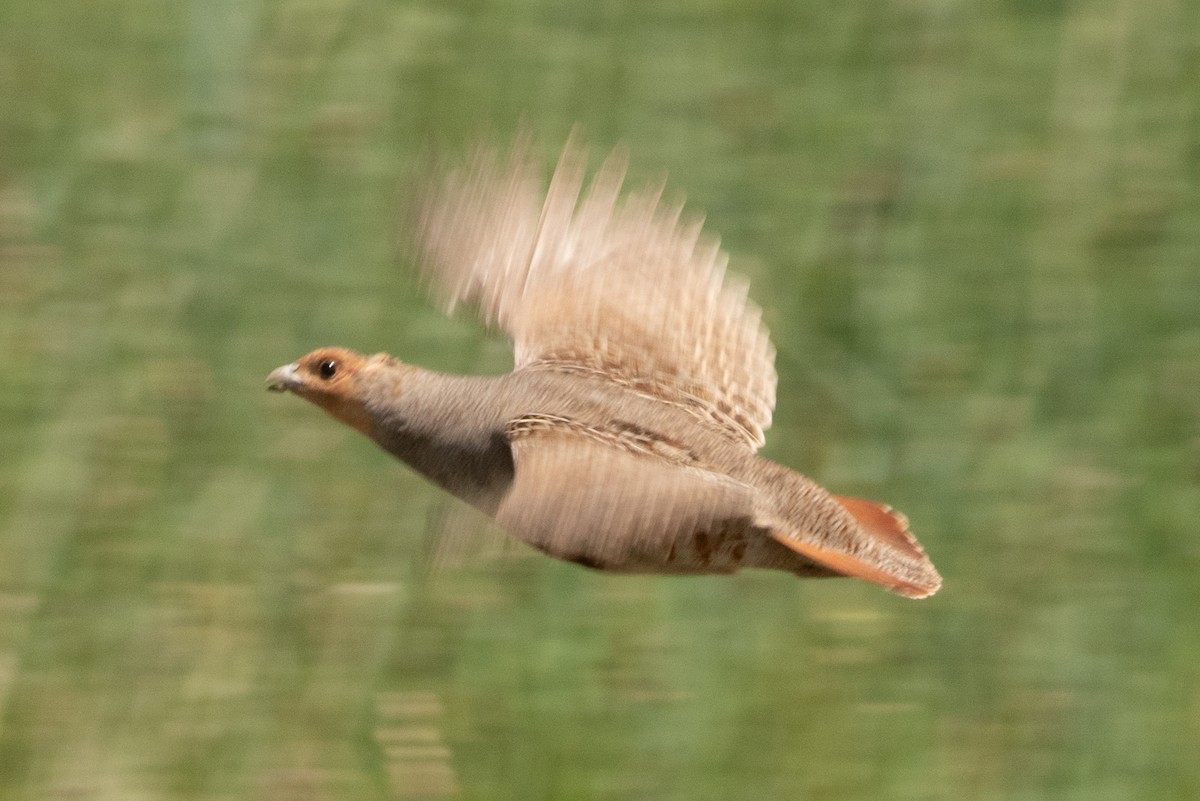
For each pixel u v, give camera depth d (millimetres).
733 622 13000
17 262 14680
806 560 9516
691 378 10383
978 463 13781
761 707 12703
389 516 13438
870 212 14820
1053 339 14211
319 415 13883
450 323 14148
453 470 10328
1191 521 13461
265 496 13578
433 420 10336
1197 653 13008
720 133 15219
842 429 14055
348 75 15453
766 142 15164
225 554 13359
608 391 10148
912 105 15258
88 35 15992
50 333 14344
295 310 14406
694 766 12547
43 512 13555
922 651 13008
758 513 9242
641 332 10539
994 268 14477
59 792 12469
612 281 10742
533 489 8914
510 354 14047
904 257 14609
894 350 14289
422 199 11234
